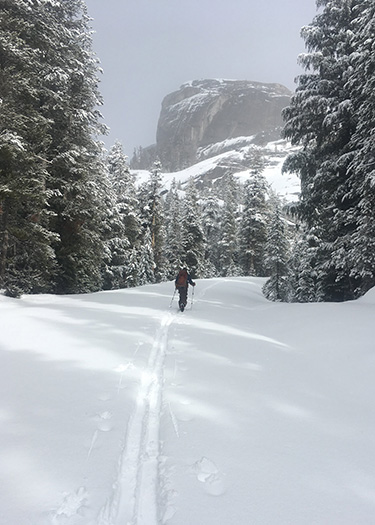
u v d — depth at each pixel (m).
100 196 17.98
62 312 9.36
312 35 15.71
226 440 3.25
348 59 14.40
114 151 32.94
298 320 9.09
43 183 13.26
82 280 19.66
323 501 2.42
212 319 9.98
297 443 3.26
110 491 2.46
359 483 2.65
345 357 5.96
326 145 16.12
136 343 6.64
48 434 3.23
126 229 30.84
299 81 16.61
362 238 12.45
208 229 59.22
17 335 6.74
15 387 4.35
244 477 2.67
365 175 12.57
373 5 12.49
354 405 4.25
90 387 4.41
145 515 2.34
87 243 17.83
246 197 47.53
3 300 10.84
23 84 12.74
